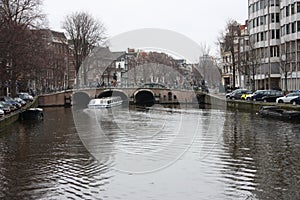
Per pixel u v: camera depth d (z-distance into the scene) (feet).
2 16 170.30
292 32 240.32
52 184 66.95
